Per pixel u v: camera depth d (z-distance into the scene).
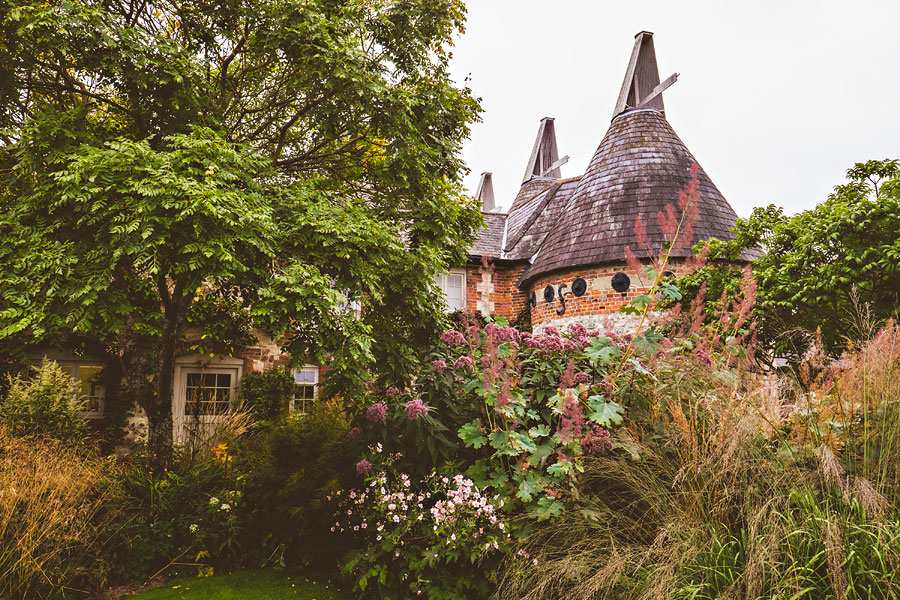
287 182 6.02
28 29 4.20
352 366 4.82
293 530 5.11
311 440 5.37
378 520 4.22
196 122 5.38
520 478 3.81
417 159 5.85
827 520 2.73
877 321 4.87
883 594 2.54
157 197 4.05
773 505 2.98
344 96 5.36
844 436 3.42
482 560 3.77
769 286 6.82
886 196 6.19
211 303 8.93
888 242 6.18
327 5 5.69
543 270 12.52
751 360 4.19
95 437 8.52
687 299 7.84
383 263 5.20
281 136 6.72
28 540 4.00
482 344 4.16
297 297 4.52
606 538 3.44
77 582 4.44
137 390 6.76
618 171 12.74
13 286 4.11
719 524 3.16
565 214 13.40
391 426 4.45
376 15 6.08
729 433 3.30
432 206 6.07
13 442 4.75
